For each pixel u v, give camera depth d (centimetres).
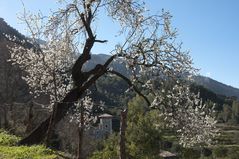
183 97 2295
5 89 5822
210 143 2378
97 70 2284
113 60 2253
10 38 2586
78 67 2255
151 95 2366
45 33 2420
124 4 2289
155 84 2300
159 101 2303
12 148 1800
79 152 1856
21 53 2577
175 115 2314
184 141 2398
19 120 4781
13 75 5878
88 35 2241
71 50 2481
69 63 2569
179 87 2278
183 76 2275
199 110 2358
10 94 5762
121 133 1422
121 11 2309
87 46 2245
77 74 2267
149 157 3791
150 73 2277
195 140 2369
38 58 2472
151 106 2308
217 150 10456
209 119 2348
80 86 2270
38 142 2173
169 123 2391
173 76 2267
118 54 2219
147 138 3791
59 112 2219
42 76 2630
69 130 4322
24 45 2617
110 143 3862
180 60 2239
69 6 2338
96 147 4934
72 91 2258
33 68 2609
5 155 1597
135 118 3853
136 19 2245
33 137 2159
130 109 3916
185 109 2325
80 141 1872
